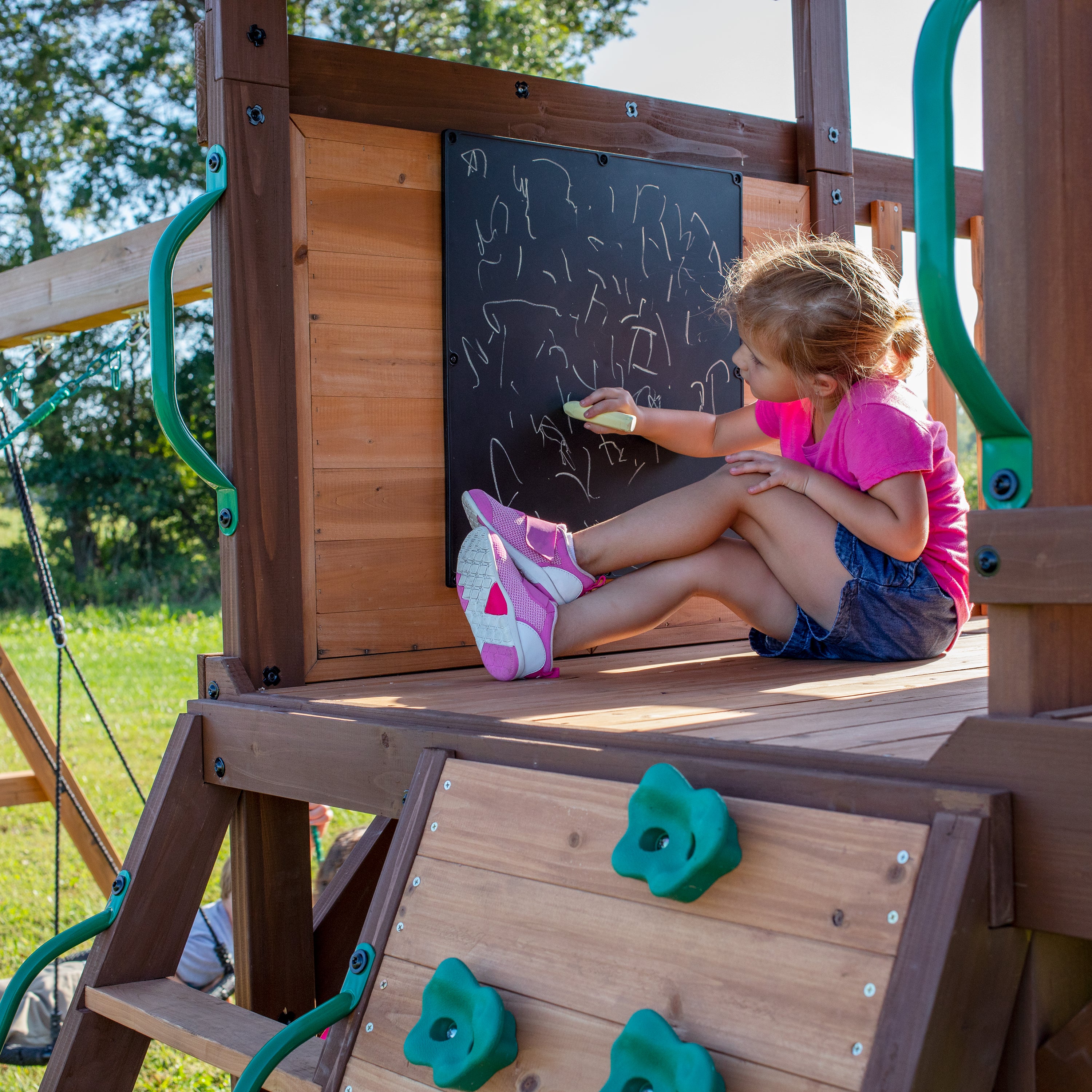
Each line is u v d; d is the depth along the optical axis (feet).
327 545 7.37
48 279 9.95
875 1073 3.22
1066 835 3.40
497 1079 4.10
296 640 7.16
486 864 4.55
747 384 9.45
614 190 8.69
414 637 7.73
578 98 8.63
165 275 6.64
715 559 7.25
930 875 3.39
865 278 6.82
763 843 3.79
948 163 3.54
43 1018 10.47
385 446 7.63
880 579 6.78
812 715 5.00
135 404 48.78
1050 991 3.60
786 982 3.54
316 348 7.33
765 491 7.04
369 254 7.55
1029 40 3.64
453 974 4.21
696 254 9.13
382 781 5.50
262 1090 5.31
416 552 7.77
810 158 9.85
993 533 3.69
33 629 41.32
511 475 8.13
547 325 8.32
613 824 4.20
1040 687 3.64
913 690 5.83
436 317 7.86
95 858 12.30
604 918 4.08
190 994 6.28
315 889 11.15
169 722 27.27
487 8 46.21
